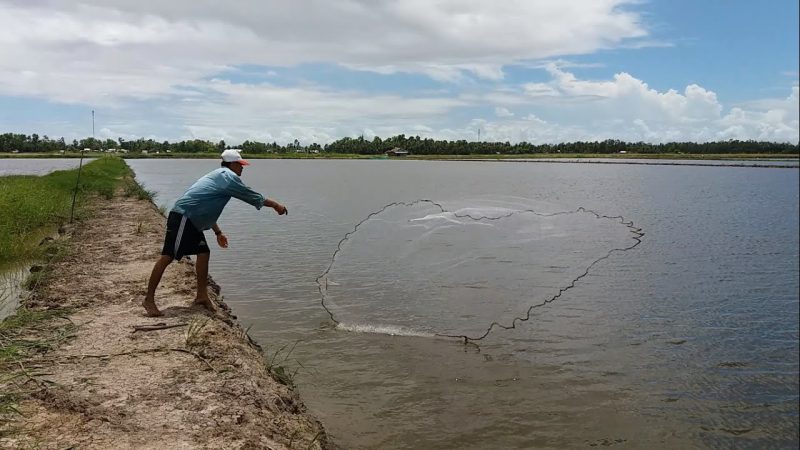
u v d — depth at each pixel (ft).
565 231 30.25
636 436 22.38
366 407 23.18
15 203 55.62
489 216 32.30
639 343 31.99
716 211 108.17
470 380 25.82
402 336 30.14
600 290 42.96
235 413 16.35
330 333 30.66
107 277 31.37
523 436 21.75
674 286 45.14
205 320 23.53
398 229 31.68
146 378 18.13
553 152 653.71
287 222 77.61
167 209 91.25
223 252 53.93
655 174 274.36
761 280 47.70
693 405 25.16
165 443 14.37
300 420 18.86
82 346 20.65
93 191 93.97
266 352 28.07
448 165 409.69
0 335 21.18
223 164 25.46
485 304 29.27
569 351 29.96
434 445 20.79
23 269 36.76
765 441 22.50
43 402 15.88
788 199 137.28
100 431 14.60
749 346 32.30
